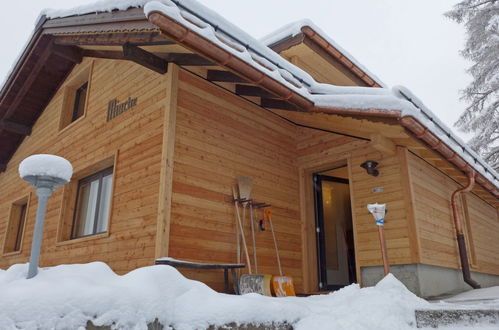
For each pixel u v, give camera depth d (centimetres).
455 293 575
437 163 605
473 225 766
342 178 672
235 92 545
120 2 448
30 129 880
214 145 498
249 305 259
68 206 637
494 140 1459
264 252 531
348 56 748
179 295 245
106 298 210
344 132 573
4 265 792
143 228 448
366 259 538
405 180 529
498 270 854
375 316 305
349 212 693
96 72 672
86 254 539
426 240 534
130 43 451
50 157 240
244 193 510
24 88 793
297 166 628
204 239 456
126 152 522
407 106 452
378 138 512
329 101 488
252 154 550
